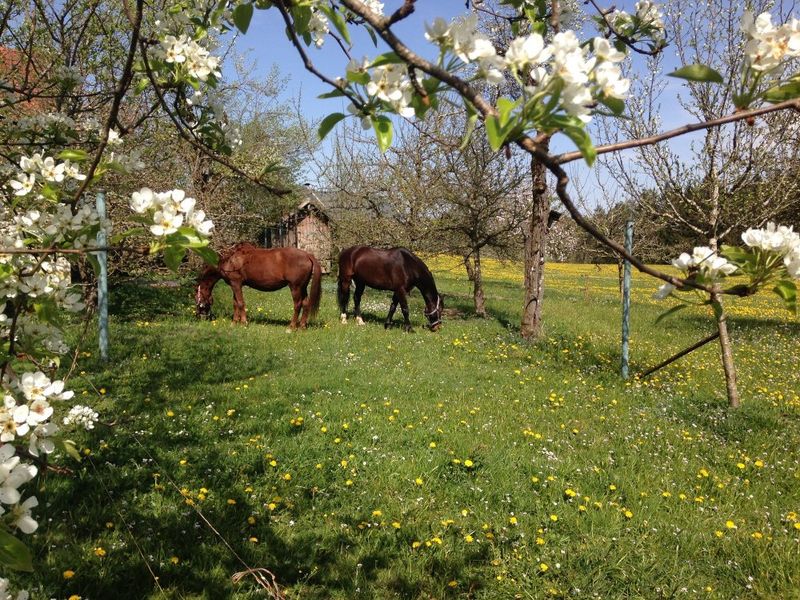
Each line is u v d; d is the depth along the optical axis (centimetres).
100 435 486
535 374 822
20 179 184
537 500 421
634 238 1922
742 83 115
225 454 471
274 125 1988
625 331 827
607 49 102
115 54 743
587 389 753
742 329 1402
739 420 637
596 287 2936
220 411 582
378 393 680
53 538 337
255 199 1695
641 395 736
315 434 531
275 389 671
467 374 804
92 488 400
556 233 2158
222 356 812
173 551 340
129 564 323
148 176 941
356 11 105
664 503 433
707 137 712
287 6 141
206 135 209
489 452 506
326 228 1875
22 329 186
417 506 411
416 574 340
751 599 330
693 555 368
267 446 491
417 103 113
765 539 383
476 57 102
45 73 299
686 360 988
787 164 781
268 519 386
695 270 131
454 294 2034
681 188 766
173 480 421
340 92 115
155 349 820
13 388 160
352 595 321
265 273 1081
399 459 482
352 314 1362
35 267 170
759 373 912
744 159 738
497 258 1586
